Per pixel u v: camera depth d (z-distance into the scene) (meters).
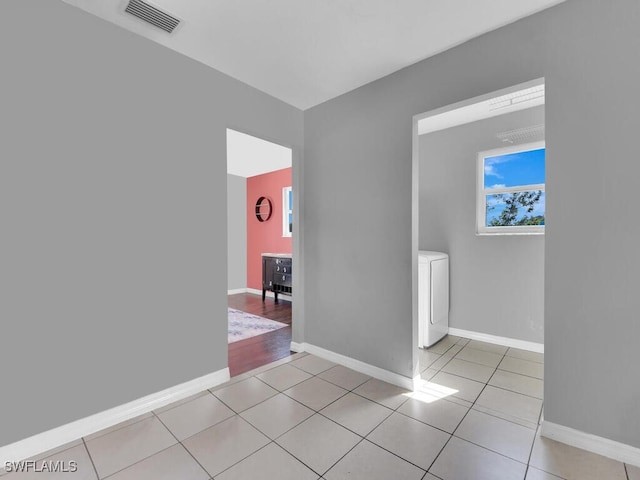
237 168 5.85
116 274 1.87
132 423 1.86
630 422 1.49
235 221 6.54
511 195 3.30
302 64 2.27
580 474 1.45
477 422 1.88
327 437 1.74
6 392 1.51
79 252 1.73
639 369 1.47
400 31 1.90
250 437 1.74
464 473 1.46
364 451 1.62
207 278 2.31
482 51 1.93
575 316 1.62
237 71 2.37
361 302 2.59
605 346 1.55
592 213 1.57
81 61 1.73
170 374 2.11
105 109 1.82
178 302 2.15
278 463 1.54
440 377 2.49
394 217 2.37
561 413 1.68
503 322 3.23
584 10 1.58
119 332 1.88
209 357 2.32
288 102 2.89
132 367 1.93
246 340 3.43
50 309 1.64
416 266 2.31
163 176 2.07
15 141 1.53
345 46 2.06
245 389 2.29
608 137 1.53
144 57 1.97
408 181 2.29
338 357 2.77
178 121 2.14
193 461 1.55
